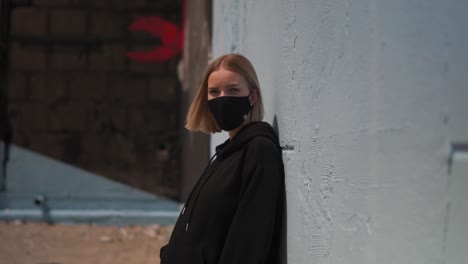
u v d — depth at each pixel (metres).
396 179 1.19
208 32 5.75
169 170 7.14
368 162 1.33
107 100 7.05
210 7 5.78
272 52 2.54
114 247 5.82
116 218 6.80
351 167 1.44
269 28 2.64
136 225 6.82
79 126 7.01
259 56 2.95
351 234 1.43
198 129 2.50
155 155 7.12
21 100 6.93
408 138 1.14
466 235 0.97
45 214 6.71
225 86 2.21
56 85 6.98
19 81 6.93
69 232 6.35
